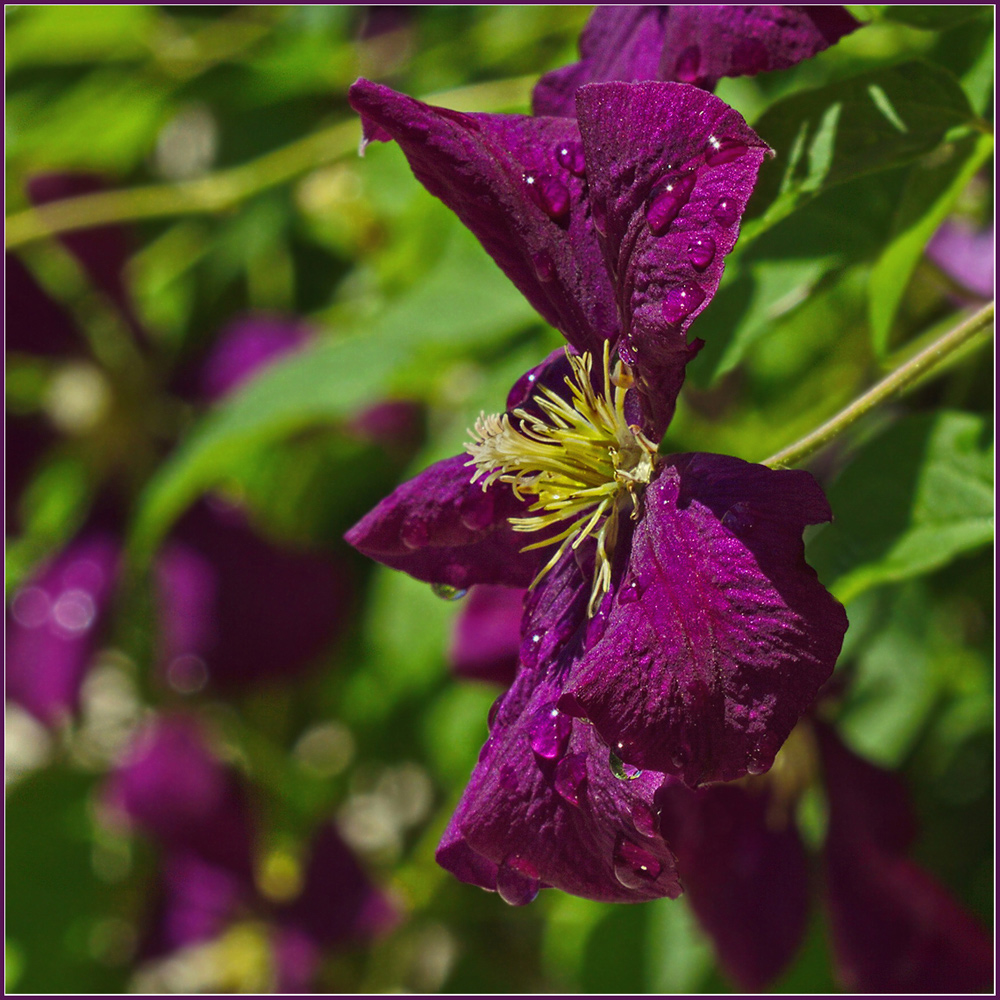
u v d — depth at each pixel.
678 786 0.48
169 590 0.69
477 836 0.41
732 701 0.40
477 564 0.44
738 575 0.40
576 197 0.42
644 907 0.54
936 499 0.45
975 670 0.55
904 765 0.55
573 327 0.42
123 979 0.70
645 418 0.42
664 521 0.41
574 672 0.41
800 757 0.50
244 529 0.70
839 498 0.46
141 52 0.69
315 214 0.66
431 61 0.63
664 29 0.44
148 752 0.69
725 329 0.46
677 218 0.40
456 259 0.53
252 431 0.51
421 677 0.57
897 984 0.49
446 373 0.59
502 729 0.42
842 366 0.56
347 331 0.58
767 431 0.58
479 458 0.43
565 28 0.60
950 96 0.44
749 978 0.49
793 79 0.50
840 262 0.46
